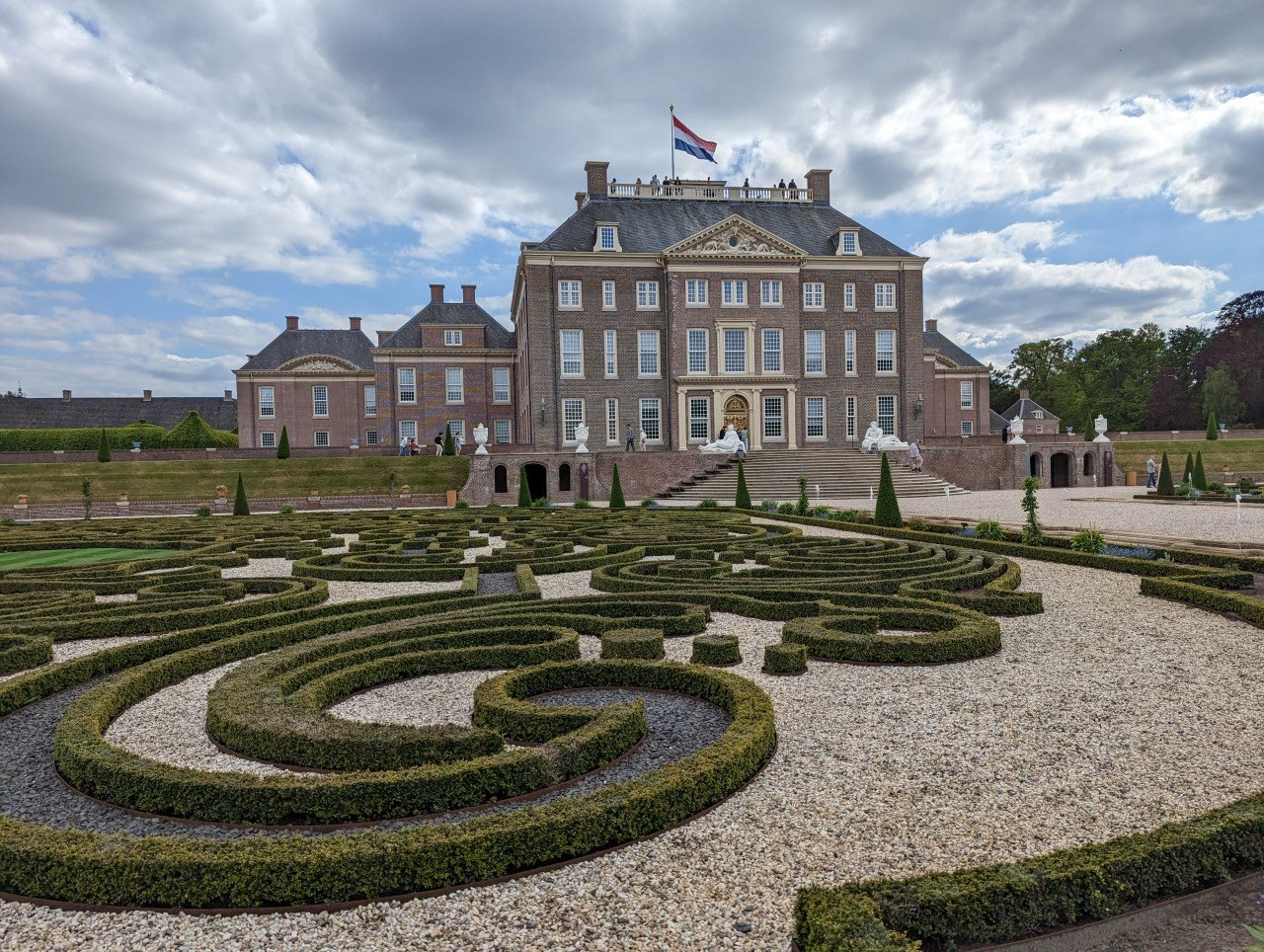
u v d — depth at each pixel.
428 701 7.35
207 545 19.27
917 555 14.10
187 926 3.86
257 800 4.81
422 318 61.12
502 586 13.07
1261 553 14.60
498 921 3.85
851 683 7.61
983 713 6.71
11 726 6.98
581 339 49.44
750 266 50.00
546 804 4.52
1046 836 4.56
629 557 15.22
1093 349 98.19
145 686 7.59
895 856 4.37
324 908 3.97
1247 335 72.69
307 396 64.75
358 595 12.59
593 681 7.50
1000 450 44.44
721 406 49.72
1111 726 6.34
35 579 13.45
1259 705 6.75
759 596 11.01
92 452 45.69
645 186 54.16
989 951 3.41
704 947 3.63
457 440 59.16
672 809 4.71
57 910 4.02
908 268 52.41
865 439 46.06
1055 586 12.42
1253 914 3.76
